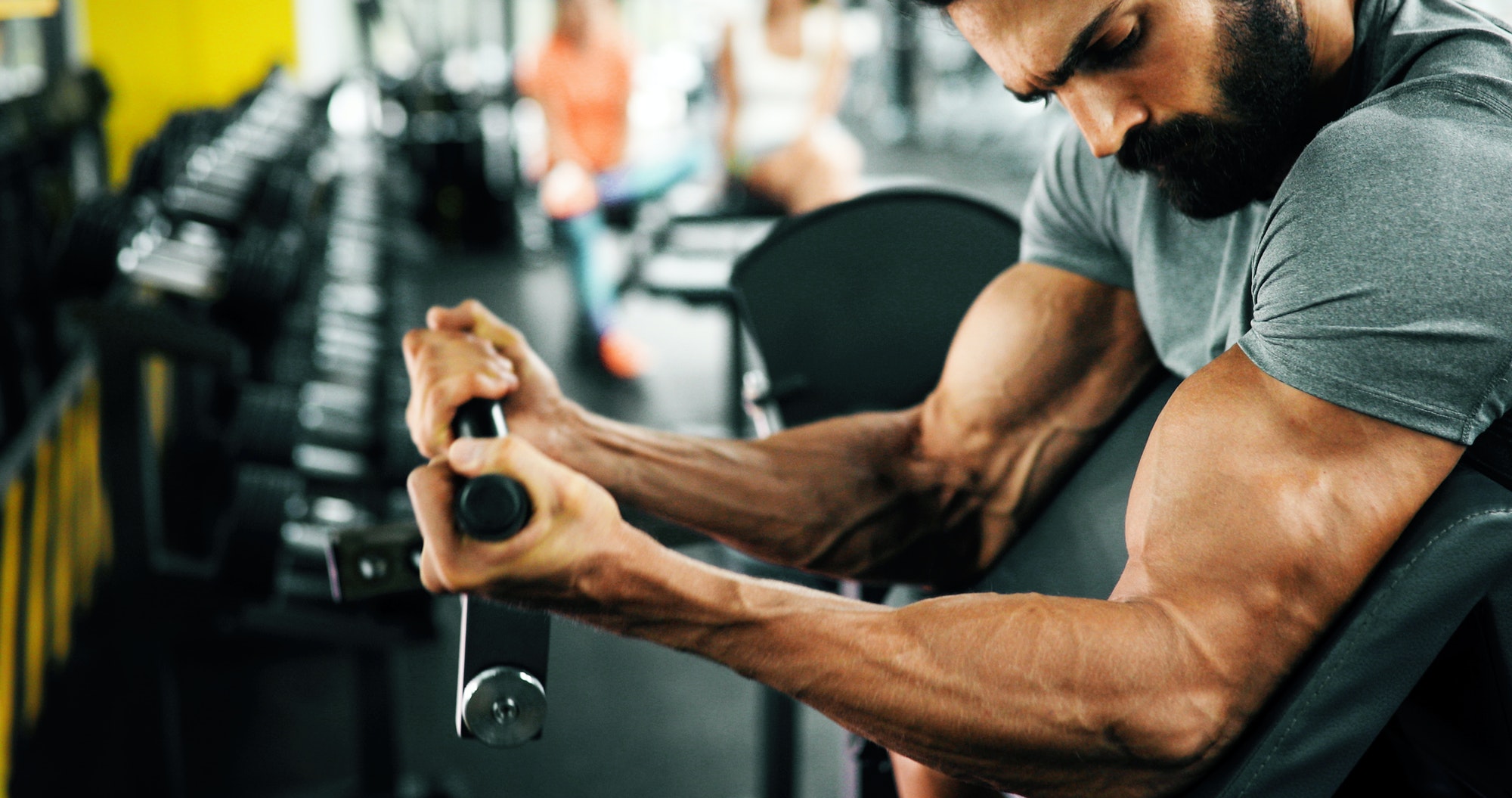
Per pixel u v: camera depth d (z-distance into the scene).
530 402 0.93
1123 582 0.62
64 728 2.27
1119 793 0.60
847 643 0.58
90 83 3.28
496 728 0.61
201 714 2.43
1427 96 0.62
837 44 3.92
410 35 7.92
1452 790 0.66
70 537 2.42
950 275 1.45
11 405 2.22
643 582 0.56
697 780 2.24
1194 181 0.68
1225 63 0.63
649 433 0.95
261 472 1.91
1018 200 7.51
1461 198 0.57
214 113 3.76
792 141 3.89
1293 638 0.57
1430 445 0.57
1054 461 0.94
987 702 0.57
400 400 2.74
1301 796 0.58
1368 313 0.57
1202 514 0.59
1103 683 0.56
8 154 2.43
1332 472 0.58
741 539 0.93
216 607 1.82
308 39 7.76
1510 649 0.58
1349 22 0.69
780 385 1.45
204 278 2.12
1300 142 0.69
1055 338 0.93
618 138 4.33
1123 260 0.92
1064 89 0.66
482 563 0.51
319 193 3.36
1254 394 0.61
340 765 2.27
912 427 0.99
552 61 4.27
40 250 2.51
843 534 0.94
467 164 6.18
